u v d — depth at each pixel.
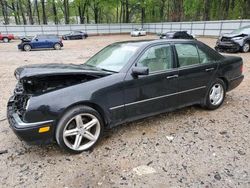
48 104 2.92
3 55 16.50
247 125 4.07
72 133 3.16
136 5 52.72
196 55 4.31
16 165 3.02
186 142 3.51
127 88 3.46
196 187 2.56
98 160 3.09
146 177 2.74
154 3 51.53
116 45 4.26
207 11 36.97
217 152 3.23
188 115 4.50
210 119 4.32
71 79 3.26
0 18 53.97
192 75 4.17
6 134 3.87
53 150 3.36
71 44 26.86
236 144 3.44
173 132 3.83
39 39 20.41
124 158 3.13
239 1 38.00
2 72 9.66
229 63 4.77
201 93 4.43
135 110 3.63
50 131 2.99
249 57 12.14
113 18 66.19
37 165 3.01
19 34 38.84
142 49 3.71
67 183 2.66
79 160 3.10
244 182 2.63
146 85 3.64
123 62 3.63
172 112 4.65
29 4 46.06
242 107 4.91
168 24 39.66
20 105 3.18
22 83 3.13
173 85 3.96
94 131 3.38
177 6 42.81
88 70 3.33
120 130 3.91
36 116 2.88
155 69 3.78
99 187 2.59
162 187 2.57
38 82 3.10
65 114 3.06
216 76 4.56
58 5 49.62
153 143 3.49
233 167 2.90
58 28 41.34
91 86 3.20
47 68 3.18
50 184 2.65
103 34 45.69
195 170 2.85
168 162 3.02
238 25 26.23
